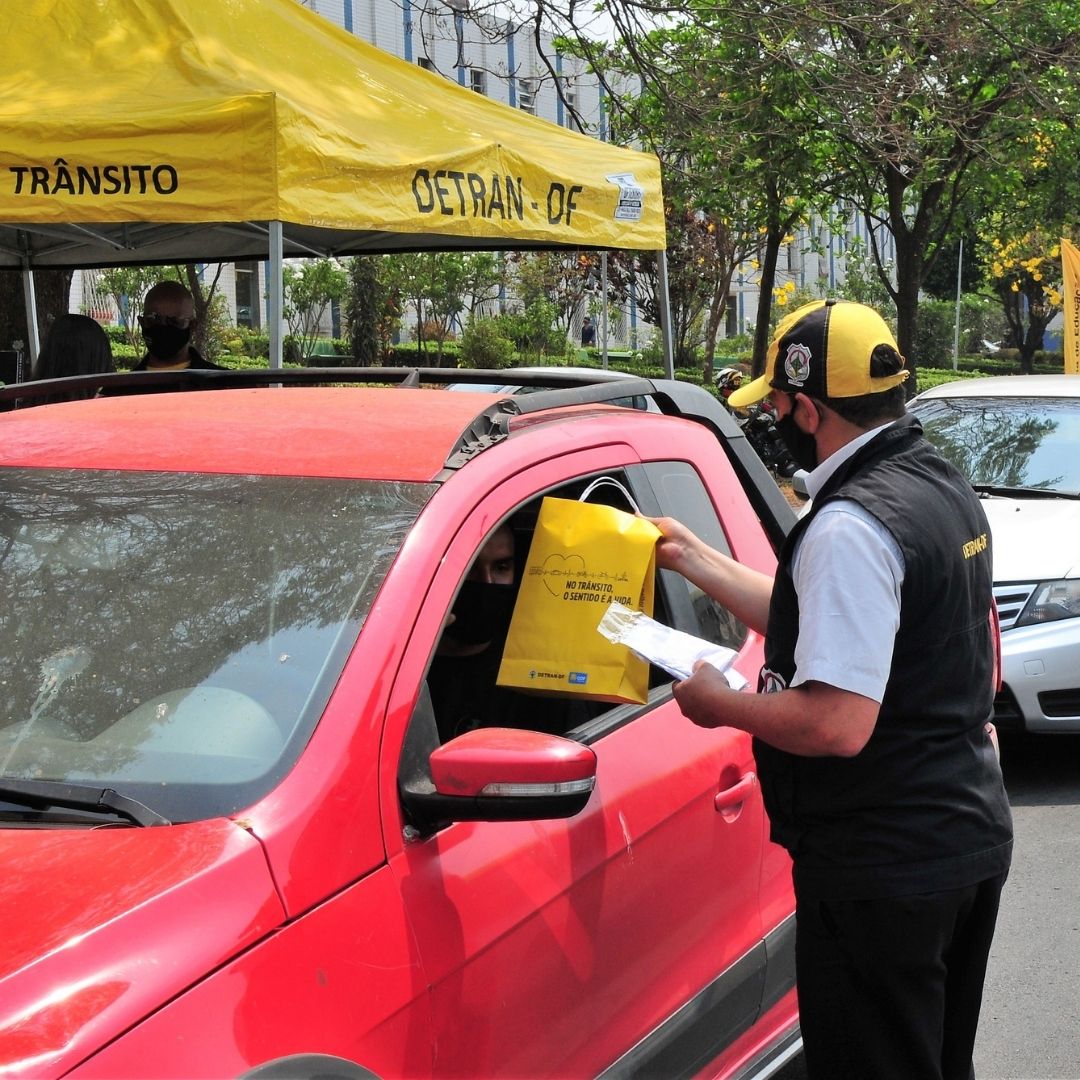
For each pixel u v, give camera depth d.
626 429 2.95
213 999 1.67
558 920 2.26
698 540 2.72
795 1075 3.64
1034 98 12.00
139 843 1.85
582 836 2.36
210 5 5.82
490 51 27.06
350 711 2.01
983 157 13.93
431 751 2.15
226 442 2.63
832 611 2.18
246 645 2.15
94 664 2.19
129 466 2.59
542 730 2.73
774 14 9.59
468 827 2.15
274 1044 1.70
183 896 1.74
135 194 5.02
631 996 2.48
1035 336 44.00
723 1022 2.80
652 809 2.56
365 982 1.85
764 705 2.21
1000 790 2.39
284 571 2.25
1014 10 11.10
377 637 2.10
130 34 5.66
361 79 6.07
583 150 6.86
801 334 2.35
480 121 6.46
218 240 7.58
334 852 1.90
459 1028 2.03
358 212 5.27
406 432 2.58
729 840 2.82
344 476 2.44
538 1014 2.21
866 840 2.27
